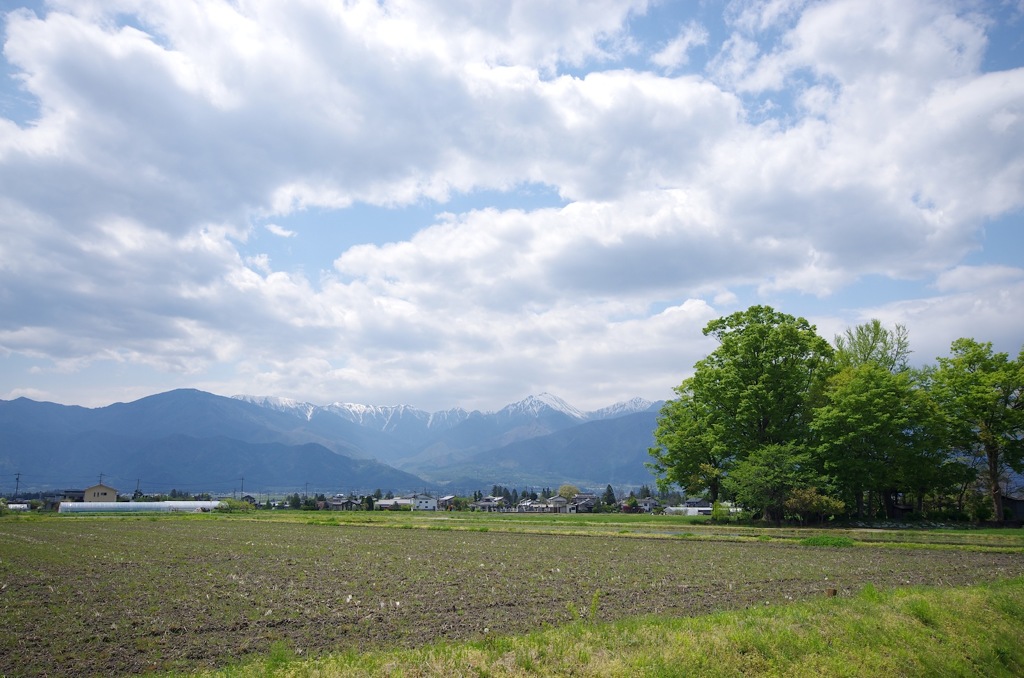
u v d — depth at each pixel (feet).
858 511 235.61
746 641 50.06
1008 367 217.15
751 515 246.06
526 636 51.90
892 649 54.44
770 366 235.81
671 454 263.90
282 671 41.73
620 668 42.65
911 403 219.41
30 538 169.37
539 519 319.27
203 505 620.49
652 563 114.83
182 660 50.16
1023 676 57.72
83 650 52.95
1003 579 87.71
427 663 42.14
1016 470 216.33
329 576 95.50
